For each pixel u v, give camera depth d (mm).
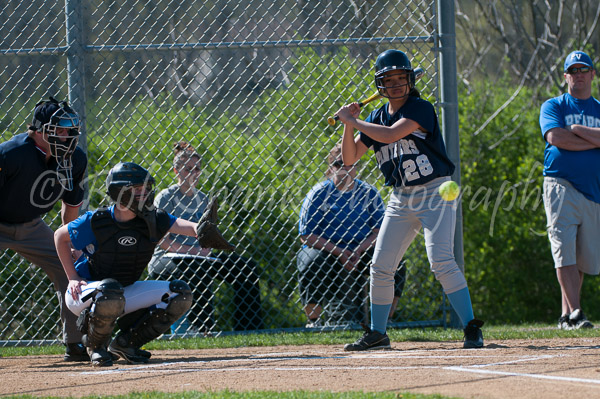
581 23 40094
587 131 19844
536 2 41375
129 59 23047
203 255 21156
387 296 16125
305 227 21453
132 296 14500
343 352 15867
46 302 22781
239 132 23359
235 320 23688
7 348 18594
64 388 11680
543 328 20891
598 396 9531
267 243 24922
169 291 14562
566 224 20156
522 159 31297
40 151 15203
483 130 31188
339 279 21422
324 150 22766
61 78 22359
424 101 15234
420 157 15305
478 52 43094
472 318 15766
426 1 21000
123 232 14188
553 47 41344
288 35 23562
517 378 11008
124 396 10320
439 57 20250
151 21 25172
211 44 19688
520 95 34844
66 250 14414
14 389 11797
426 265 22297
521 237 30062
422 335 18578
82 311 14133
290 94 22594
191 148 20766
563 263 20203
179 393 10438
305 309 21672
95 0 23109
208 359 15133
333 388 10781
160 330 14523
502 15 45125
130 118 21109
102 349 14570
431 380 11102
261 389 10898
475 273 30047
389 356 14398
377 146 15906
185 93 22547
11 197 15164
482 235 30031
